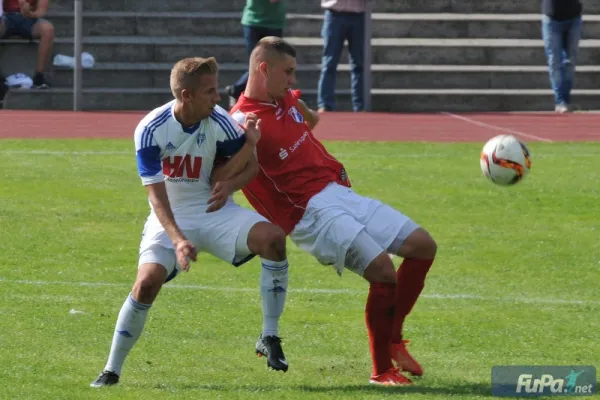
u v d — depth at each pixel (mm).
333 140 39969
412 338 17203
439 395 13992
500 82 54375
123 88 52375
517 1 58875
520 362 15859
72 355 15766
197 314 18344
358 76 50094
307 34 56625
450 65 55688
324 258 15102
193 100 14078
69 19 54281
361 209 15211
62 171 32250
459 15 58500
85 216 26359
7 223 25281
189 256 13555
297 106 15805
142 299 14133
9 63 51312
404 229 15117
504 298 19859
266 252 14375
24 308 18422
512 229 25844
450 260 22766
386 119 47125
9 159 34156
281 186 15312
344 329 17703
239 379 14797
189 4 56938
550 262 22719
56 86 51969
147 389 14086
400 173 32969
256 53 15383
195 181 14641
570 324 18141
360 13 49031
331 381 14773
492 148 17719
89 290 19828
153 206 14109
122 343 14234
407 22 57156
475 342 17000
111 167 33125
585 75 54500
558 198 29531
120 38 54938
